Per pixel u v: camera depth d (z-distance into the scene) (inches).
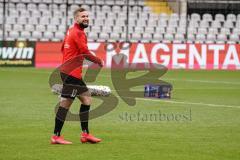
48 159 1125.7
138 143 1305.4
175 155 1172.5
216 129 1520.7
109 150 1219.9
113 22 4623.5
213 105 2055.9
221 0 4785.9
